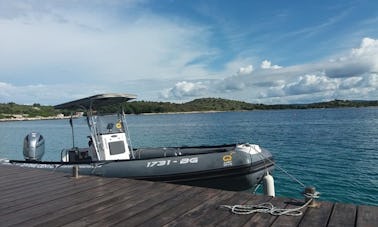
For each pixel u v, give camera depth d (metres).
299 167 12.21
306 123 40.97
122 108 7.96
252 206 3.59
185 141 23.84
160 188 4.60
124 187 4.75
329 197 8.38
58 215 3.65
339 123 38.38
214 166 6.59
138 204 3.90
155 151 8.67
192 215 3.45
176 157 6.75
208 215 3.43
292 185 9.56
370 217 3.18
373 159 13.31
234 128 36.06
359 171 11.17
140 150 8.75
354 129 28.64
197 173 6.57
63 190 4.75
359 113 71.62
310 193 3.60
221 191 4.32
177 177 6.59
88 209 3.80
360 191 8.83
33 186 5.12
